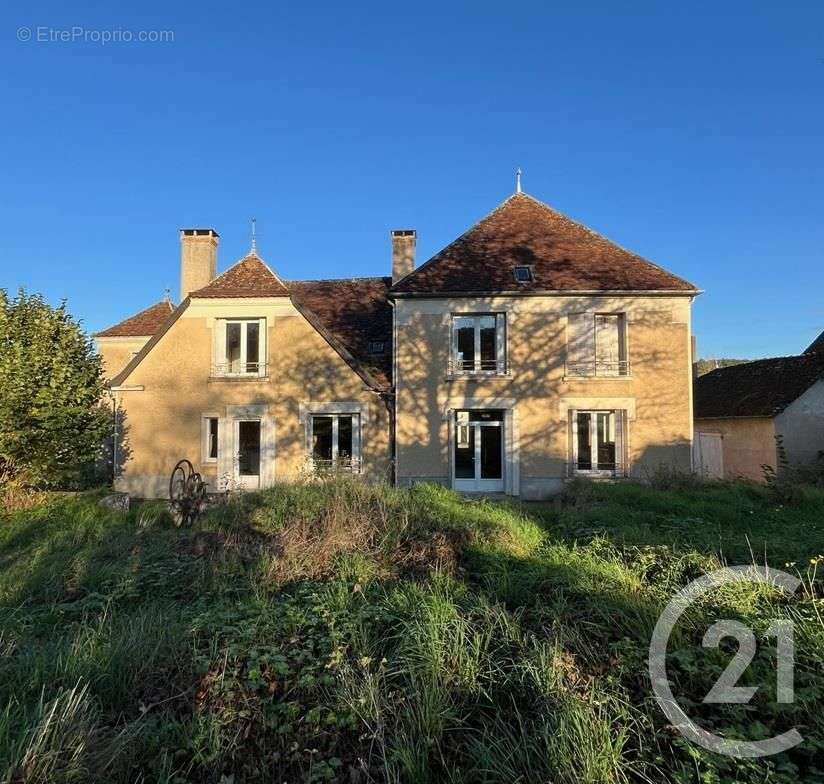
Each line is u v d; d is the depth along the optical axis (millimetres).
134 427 16922
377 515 8078
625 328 16344
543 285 16406
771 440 18922
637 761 2969
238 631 4660
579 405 16188
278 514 8492
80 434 13320
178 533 8734
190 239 21266
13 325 12766
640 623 4344
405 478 16156
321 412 16656
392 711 3471
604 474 16219
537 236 18188
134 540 8273
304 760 3297
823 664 3635
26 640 4777
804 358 20625
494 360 16688
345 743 3408
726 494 11758
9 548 9164
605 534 7406
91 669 3973
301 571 6383
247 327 17312
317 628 4719
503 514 8969
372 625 4633
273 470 16594
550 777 2881
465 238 18141
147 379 17016
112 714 3621
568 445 16203
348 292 21250
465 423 16609
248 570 6508
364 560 6488
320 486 9734
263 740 3473
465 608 4836
